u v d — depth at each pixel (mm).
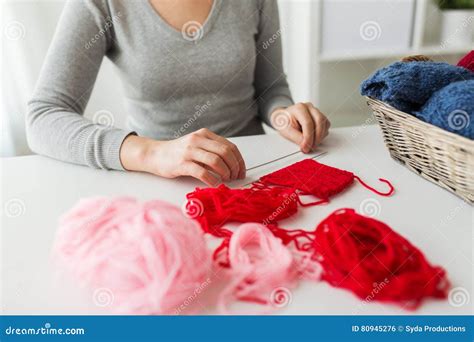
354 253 350
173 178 577
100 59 800
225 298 346
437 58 1463
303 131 670
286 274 359
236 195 474
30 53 1187
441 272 349
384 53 1436
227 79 864
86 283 333
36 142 659
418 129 491
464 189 474
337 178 538
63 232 355
